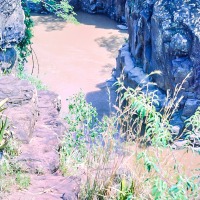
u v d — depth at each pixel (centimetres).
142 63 1783
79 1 3053
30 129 584
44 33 2623
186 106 1456
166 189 382
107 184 457
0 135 505
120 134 470
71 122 624
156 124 399
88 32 2683
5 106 628
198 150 451
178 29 1502
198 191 396
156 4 1564
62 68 2156
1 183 443
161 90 1599
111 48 2464
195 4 1497
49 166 507
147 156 404
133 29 1822
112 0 2864
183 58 1502
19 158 508
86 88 1942
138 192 422
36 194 434
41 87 1179
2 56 1087
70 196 434
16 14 1066
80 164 547
